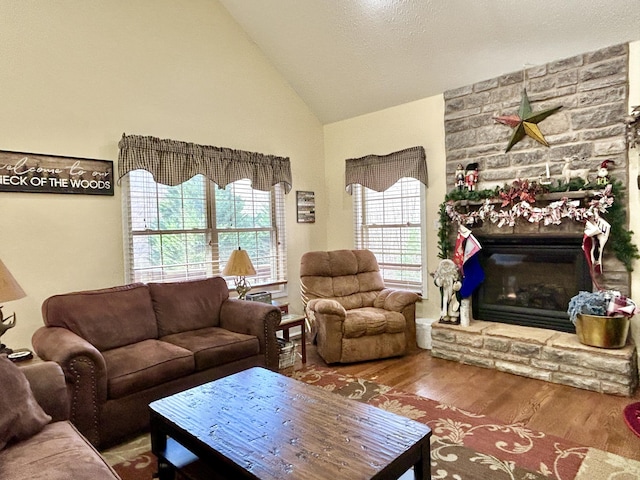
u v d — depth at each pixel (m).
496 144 3.89
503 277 3.98
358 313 3.96
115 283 3.52
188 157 3.86
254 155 4.40
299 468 1.41
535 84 3.63
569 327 3.53
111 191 3.48
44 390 1.89
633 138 3.09
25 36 3.05
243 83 4.43
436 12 3.48
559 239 3.52
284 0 3.88
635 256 3.19
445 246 4.20
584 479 2.00
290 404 1.94
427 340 4.23
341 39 4.07
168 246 3.89
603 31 3.17
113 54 3.49
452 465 2.15
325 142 5.35
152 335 3.17
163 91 3.80
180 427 1.73
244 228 4.49
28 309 3.06
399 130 4.61
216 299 3.63
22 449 1.59
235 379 2.29
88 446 1.66
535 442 2.36
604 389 3.02
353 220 5.09
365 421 1.75
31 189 3.05
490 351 3.59
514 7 3.21
